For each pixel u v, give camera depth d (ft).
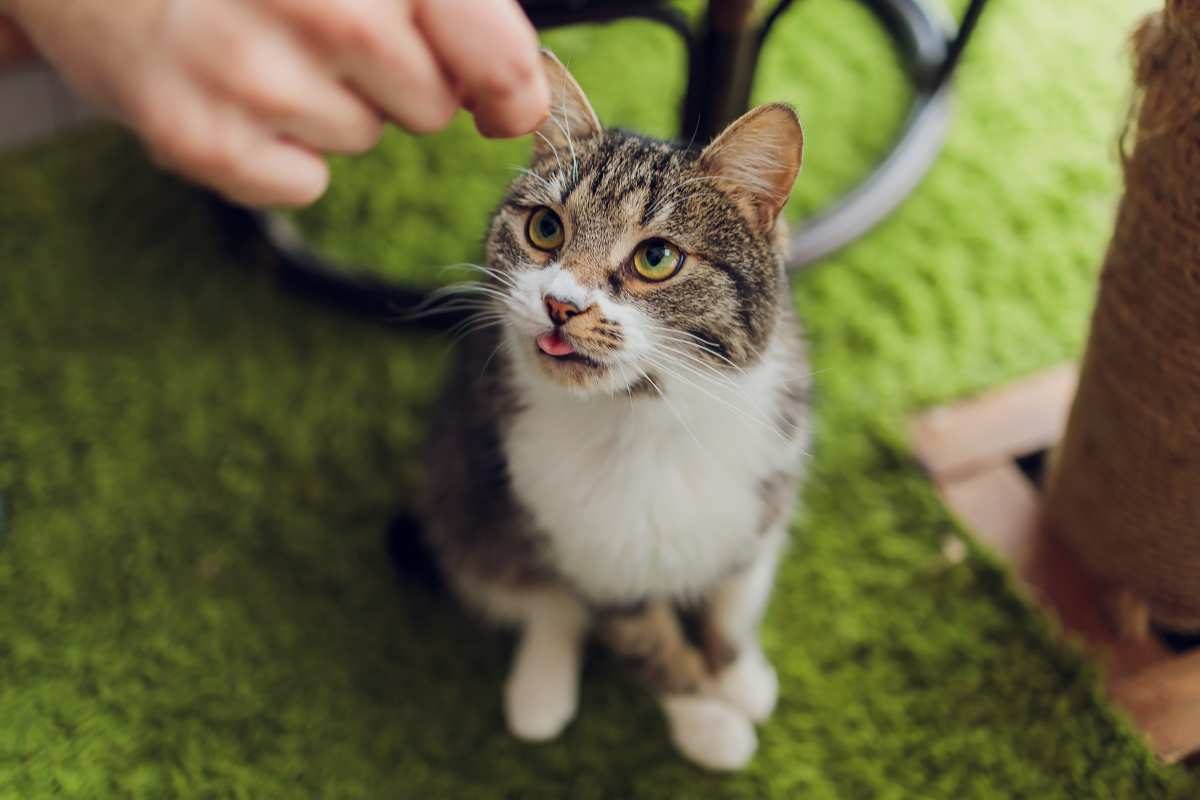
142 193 2.93
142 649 2.25
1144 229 1.83
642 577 1.98
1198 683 2.15
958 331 2.60
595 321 1.66
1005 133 2.96
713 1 2.21
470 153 3.01
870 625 2.26
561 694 2.18
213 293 2.75
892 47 3.19
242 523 2.42
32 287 2.74
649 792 2.12
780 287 1.80
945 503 2.38
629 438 1.84
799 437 1.95
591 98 3.06
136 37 1.19
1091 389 2.07
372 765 2.15
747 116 1.66
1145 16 1.74
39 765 2.12
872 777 2.11
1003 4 3.25
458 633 2.30
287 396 2.59
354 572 2.37
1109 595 2.25
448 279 2.70
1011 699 2.16
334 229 2.84
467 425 2.05
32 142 3.07
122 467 2.48
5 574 2.33
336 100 1.25
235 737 2.17
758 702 2.16
